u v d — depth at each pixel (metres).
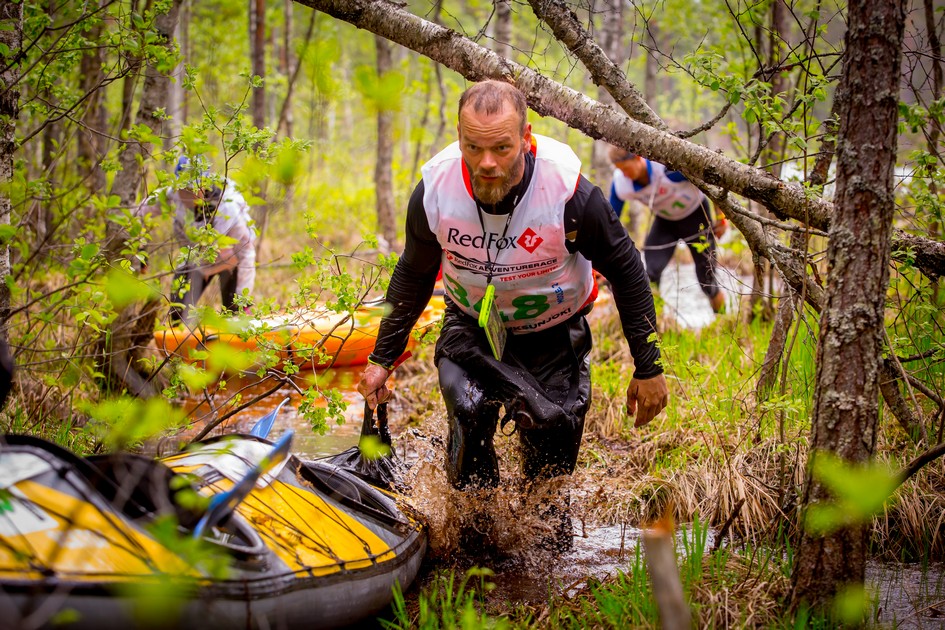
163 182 4.15
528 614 3.24
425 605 2.96
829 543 2.76
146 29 4.36
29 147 7.54
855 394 2.70
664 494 4.43
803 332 5.21
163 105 5.61
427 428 4.46
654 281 7.51
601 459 4.86
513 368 3.63
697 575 3.25
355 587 2.84
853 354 2.70
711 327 6.89
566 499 3.88
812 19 4.41
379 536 3.17
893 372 3.97
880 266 2.68
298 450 5.13
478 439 3.63
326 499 3.15
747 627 2.89
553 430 3.65
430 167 3.38
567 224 3.32
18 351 4.18
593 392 5.70
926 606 3.26
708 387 5.25
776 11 6.77
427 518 3.67
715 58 3.99
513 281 3.44
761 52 6.46
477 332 3.69
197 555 2.26
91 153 7.35
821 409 2.76
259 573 2.53
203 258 4.14
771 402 3.72
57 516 2.26
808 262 4.09
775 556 3.55
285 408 5.94
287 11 12.65
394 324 3.72
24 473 2.33
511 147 3.06
